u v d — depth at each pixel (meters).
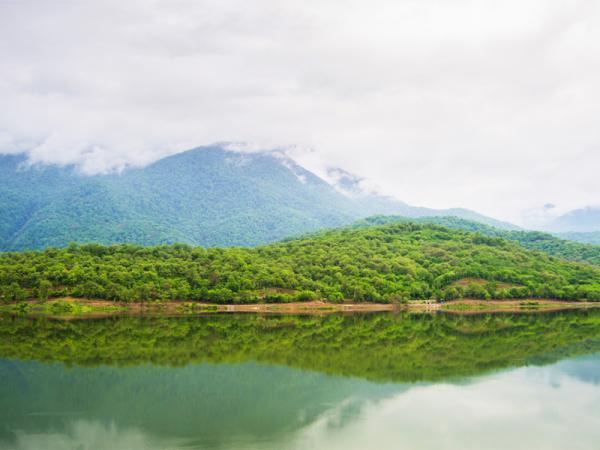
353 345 115.69
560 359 99.62
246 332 138.00
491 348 111.81
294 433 58.56
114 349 108.56
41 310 182.75
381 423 62.28
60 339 121.19
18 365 91.62
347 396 73.44
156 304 197.00
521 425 62.44
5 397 71.62
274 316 182.88
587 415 66.19
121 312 188.25
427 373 87.44
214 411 66.12
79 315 175.62
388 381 81.94
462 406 69.38
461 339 125.31
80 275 199.00
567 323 161.25
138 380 81.50
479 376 85.56
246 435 57.91
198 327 147.50
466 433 59.62
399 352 106.56
